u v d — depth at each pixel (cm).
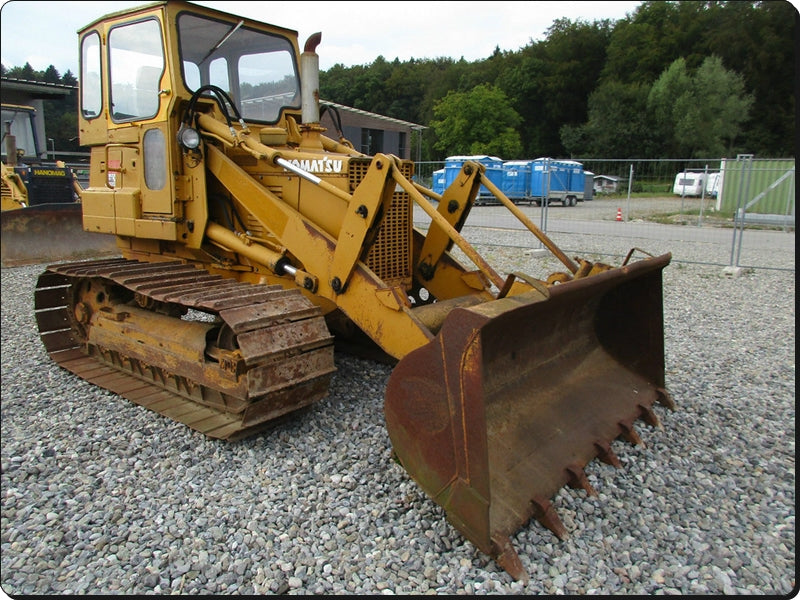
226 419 392
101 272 441
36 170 1119
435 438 270
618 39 4562
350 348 536
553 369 369
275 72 495
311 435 381
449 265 449
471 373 250
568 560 267
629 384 404
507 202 408
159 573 261
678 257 1171
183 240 447
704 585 254
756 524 296
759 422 409
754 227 1706
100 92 489
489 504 249
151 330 446
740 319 705
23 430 400
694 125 3728
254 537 283
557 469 309
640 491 321
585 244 1348
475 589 249
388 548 275
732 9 4206
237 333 338
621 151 4034
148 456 362
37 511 309
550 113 4784
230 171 423
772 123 3975
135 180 467
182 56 423
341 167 386
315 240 383
